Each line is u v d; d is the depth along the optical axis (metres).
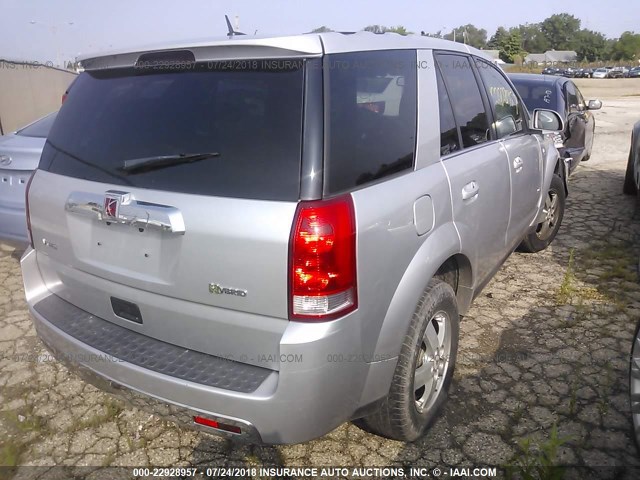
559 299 4.18
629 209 6.56
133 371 2.23
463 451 2.68
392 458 2.65
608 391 3.07
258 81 2.15
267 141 2.06
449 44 3.27
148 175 2.24
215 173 2.10
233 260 2.02
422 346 2.67
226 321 2.12
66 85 11.58
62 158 2.63
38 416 2.98
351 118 2.21
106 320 2.57
